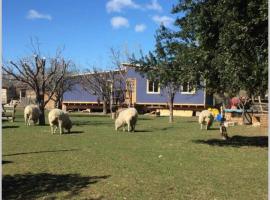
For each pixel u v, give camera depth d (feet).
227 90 58.75
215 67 56.59
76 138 70.64
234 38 53.16
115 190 33.24
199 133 81.71
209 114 91.25
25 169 42.01
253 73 52.54
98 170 41.42
